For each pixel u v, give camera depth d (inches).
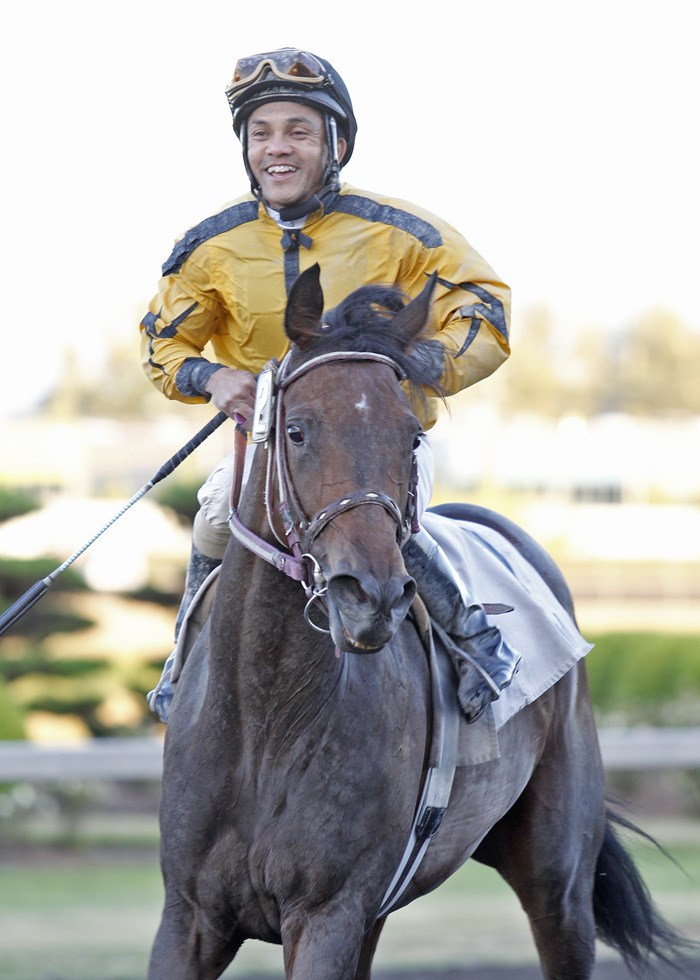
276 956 703.1
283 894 292.0
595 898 407.8
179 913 307.1
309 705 293.1
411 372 279.6
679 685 1307.8
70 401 4212.6
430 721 322.0
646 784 1258.6
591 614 2001.7
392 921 763.4
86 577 1409.9
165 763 314.7
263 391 283.6
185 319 339.0
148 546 1663.4
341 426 266.8
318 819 290.8
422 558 324.8
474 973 624.4
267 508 283.4
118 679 1375.5
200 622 330.3
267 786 294.4
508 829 379.9
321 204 335.6
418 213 340.2
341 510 260.5
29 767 792.3
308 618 272.4
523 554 398.0
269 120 333.1
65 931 711.7
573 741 384.5
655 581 2155.5
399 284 328.8
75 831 1061.1
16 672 1315.2
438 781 320.8
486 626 332.5
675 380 4638.3
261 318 336.2
